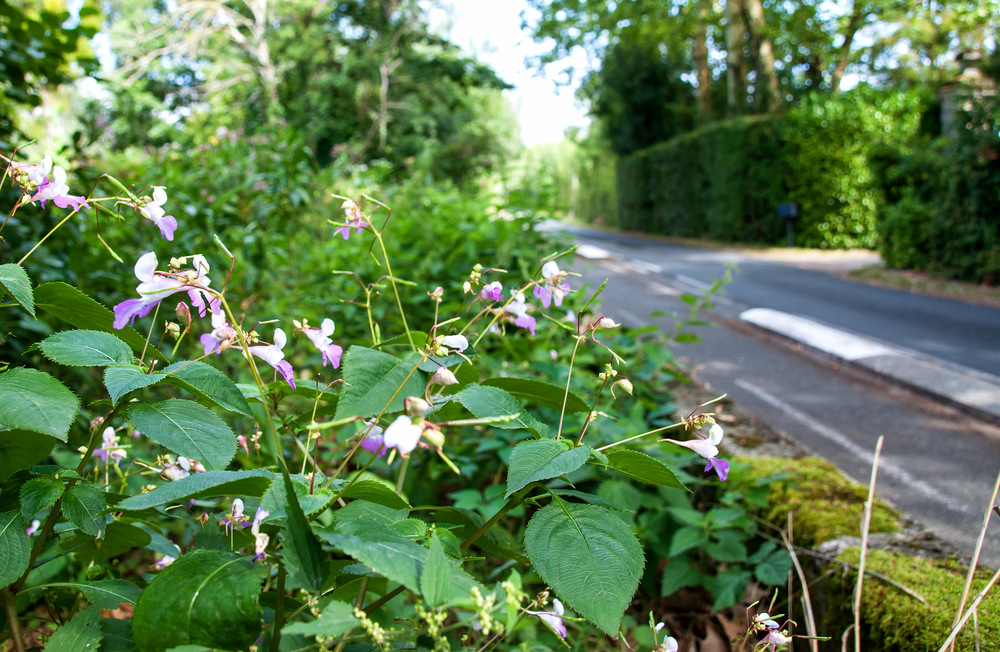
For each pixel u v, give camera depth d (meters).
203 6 20.42
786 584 2.26
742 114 22.64
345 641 0.90
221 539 1.26
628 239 24.31
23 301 0.94
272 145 4.41
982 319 8.05
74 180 3.12
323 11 23.86
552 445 1.08
